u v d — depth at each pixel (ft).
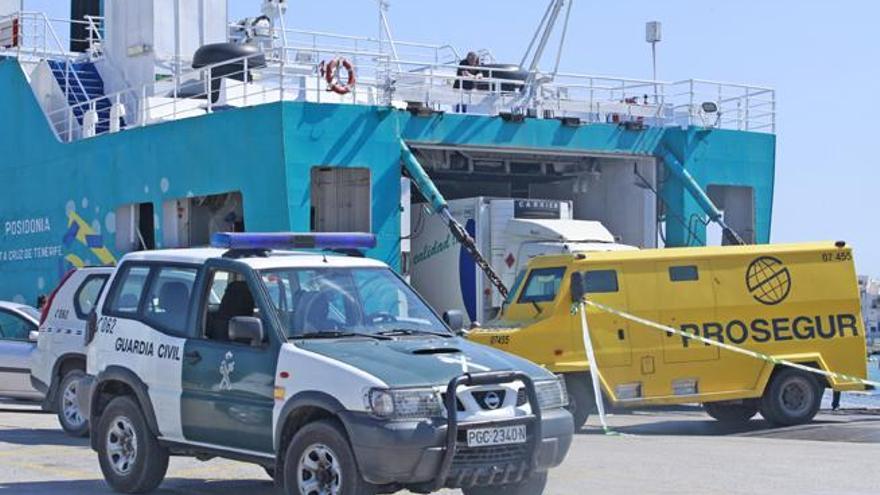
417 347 49.78
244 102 135.44
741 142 150.82
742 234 153.28
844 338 94.17
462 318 54.95
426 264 135.95
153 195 140.26
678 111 149.89
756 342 92.43
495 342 88.63
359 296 53.83
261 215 123.95
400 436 45.42
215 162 130.11
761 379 92.17
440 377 47.16
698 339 90.53
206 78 141.69
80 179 154.30
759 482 60.54
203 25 170.19
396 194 127.54
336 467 47.01
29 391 96.17
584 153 142.41
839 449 76.33
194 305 54.90
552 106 142.92
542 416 48.52
